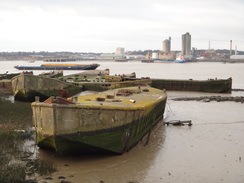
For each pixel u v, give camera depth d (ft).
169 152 110.93
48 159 99.66
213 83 294.87
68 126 97.40
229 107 200.34
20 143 110.32
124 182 86.43
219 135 132.98
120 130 106.22
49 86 209.87
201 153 110.52
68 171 91.81
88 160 101.04
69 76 335.06
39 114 100.12
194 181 88.63
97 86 266.57
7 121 141.79
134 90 160.15
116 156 105.81
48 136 98.12
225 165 100.07
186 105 207.72
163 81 305.73
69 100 103.45
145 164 99.45
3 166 89.92
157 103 137.49
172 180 88.84
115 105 111.34
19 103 196.03
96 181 86.17
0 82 233.55
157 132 136.46
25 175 85.87
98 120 101.14
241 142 123.34
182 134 133.80
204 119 163.63
